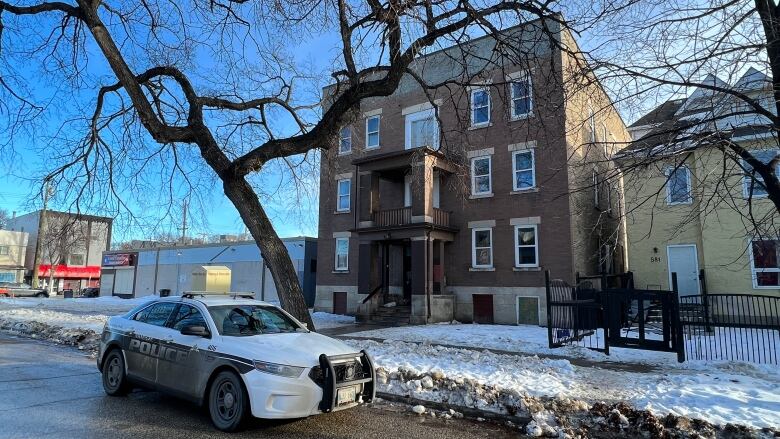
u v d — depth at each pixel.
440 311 19.67
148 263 42.69
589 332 13.23
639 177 7.53
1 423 5.87
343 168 24.80
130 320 7.70
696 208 8.07
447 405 6.93
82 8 9.70
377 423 6.29
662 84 6.37
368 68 10.15
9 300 38.94
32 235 62.47
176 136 10.50
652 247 18.38
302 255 30.27
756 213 15.98
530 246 19.19
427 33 9.53
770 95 6.51
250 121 12.95
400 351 10.38
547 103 9.19
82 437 5.44
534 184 19.14
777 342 12.63
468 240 20.59
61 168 12.06
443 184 21.61
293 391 5.52
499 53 9.69
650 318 15.80
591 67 7.00
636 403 6.58
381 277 22.42
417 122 22.42
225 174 10.54
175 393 6.50
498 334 15.24
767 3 6.09
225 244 36.09
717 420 5.81
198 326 6.36
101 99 12.16
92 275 65.50
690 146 6.59
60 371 9.38
